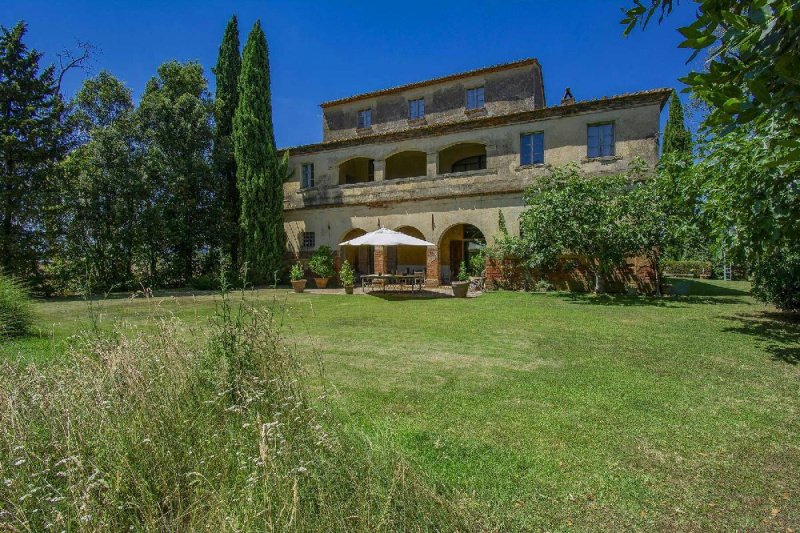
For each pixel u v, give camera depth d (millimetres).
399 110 24141
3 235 15711
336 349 6652
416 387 4691
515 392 4523
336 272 22047
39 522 1791
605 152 16594
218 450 2344
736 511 2457
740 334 7598
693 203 8266
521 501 2523
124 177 18281
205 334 3799
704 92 1854
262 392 2717
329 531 1805
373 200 21047
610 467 2934
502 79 21547
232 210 22719
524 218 15055
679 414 3902
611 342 7039
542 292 15375
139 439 2322
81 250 17672
